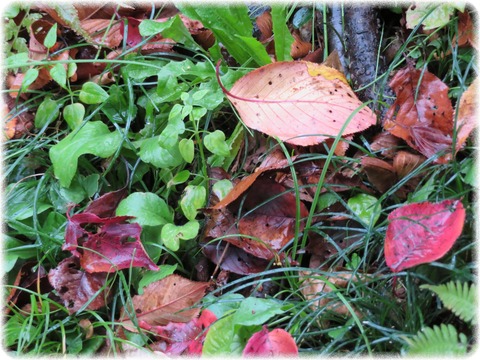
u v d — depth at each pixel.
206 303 0.39
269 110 0.42
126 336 0.39
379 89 0.46
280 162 0.40
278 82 0.42
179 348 0.37
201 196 0.41
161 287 0.40
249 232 0.41
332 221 0.42
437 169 0.39
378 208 0.40
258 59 0.46
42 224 0.46
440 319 0.34
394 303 0.34
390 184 0.41
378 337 0.34
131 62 0.47
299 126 0.41
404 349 0.31
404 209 0.32
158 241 0.43
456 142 0.39
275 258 0.40
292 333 0.35
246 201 0.42
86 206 0.45
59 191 0.46
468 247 0.32
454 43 0.45
